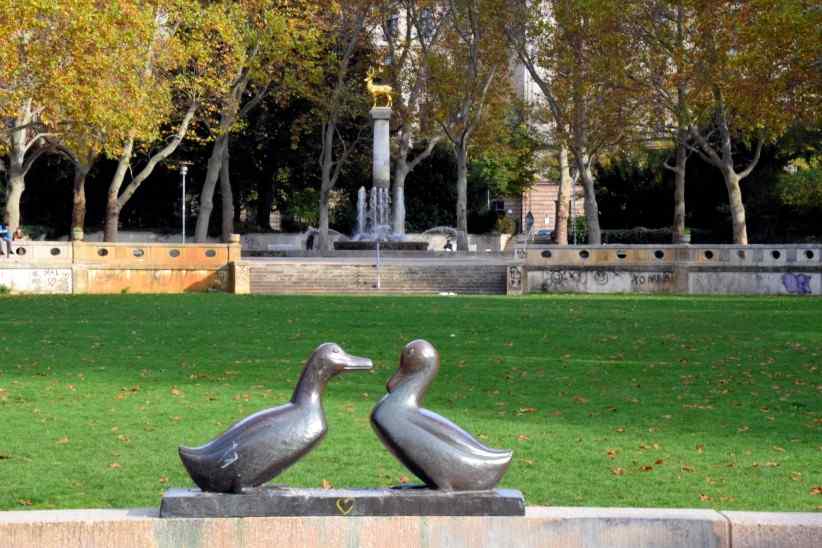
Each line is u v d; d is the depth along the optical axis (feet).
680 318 114.21
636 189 257.75
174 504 25.88
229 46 177.27
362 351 86.63
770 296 153.17
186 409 60.85
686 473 45.96
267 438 26.13
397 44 238.89
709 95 170.91
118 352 85.61
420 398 26.96
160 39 165.48
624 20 169.07
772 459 48.88
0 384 69.21
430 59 213.66
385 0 213.66
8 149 152.46
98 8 141.28
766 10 133.08
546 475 45.39
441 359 81.82
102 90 138.21
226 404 62.54
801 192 226.99
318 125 234.99
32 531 25.58
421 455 26.37
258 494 26.04
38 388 67.82
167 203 255.09
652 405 63.10
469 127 217.56
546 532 26.32
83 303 131.23
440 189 274.16
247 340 93.56
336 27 214.07
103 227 249.14
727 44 154.71
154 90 159.53
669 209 256.11
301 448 26.30
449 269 165.37
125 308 124.26
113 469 46.24
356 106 224.53
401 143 223.92
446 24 217.56
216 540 25.81
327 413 59.21
